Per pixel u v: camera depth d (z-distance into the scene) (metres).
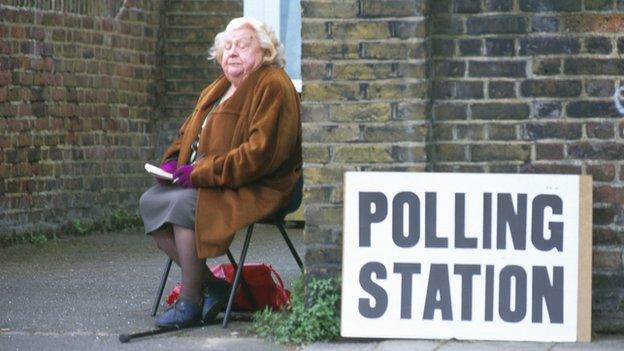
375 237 8.66
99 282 11.33
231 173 9.13
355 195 8.66
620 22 8.69
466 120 8.82
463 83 8.81
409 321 8.65
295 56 15.36
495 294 8.62
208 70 16.27
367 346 8.54
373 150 8.75
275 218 9.56
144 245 14.09
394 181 8.66
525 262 8.62
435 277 8.65
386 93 8.71
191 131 9.59
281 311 9.52
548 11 8.73
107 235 15.05
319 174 8.81
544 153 8.78
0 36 13.68
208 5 16.19
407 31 8.66
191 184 9.20
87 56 15.05
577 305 8.60
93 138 15.22
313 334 8.69
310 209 8.84
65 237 14.71
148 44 16.09
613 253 8.80
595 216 8.79
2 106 13.74
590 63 8.72
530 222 8.62
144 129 16.14
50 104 14.48
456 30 8.80
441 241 8.66
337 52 8.72
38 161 14.33
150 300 10.38
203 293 9.32
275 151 9.20
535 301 8.62
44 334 9.01
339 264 8.87
